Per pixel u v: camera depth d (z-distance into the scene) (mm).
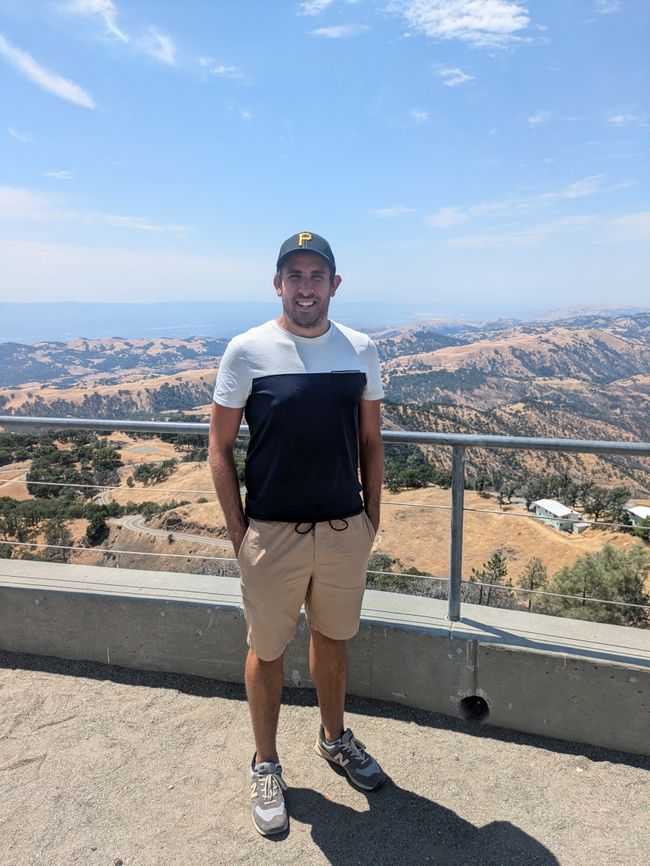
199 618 2461
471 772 1962
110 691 2418
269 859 1614
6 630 2684
